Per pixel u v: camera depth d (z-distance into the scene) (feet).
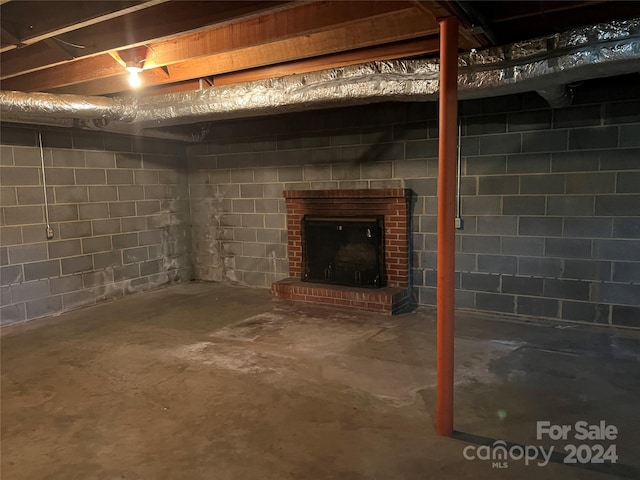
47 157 14.94
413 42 10.12
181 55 9.91
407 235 15.07
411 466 6.66
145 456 7.06
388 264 15.43
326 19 8.27
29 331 13.47
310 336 12.40
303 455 6.97
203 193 19.72
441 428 7.47
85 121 13.21
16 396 9.18
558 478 6.34
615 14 8.61
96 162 16.44
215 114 12.46
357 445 7.21
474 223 14.12
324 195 16.06
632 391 8.84
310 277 16.63
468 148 13.97
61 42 9.18
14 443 7.49
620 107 11.94
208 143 19.25
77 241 15.93
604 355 10.63
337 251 16.03
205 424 7.95
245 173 18.47
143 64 10.36
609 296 12.56
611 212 12.31
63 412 8.49
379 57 10.63
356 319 13.91
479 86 9.54
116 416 8.30
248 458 6.93
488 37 8.81
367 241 15.42
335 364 10.43
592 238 12.60
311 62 11.49
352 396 8.86
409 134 14.89
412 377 9.67
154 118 13.10
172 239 19.54
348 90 10.81
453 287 7.38
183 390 9.28
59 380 9.91
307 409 8.38
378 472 6.53
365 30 9.18
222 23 7.84
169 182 19.31
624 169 12.05
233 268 19.35
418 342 11.79
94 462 6.93
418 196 14.96
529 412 8.13
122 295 17.52
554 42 8.66
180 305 16.17
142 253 18.26
